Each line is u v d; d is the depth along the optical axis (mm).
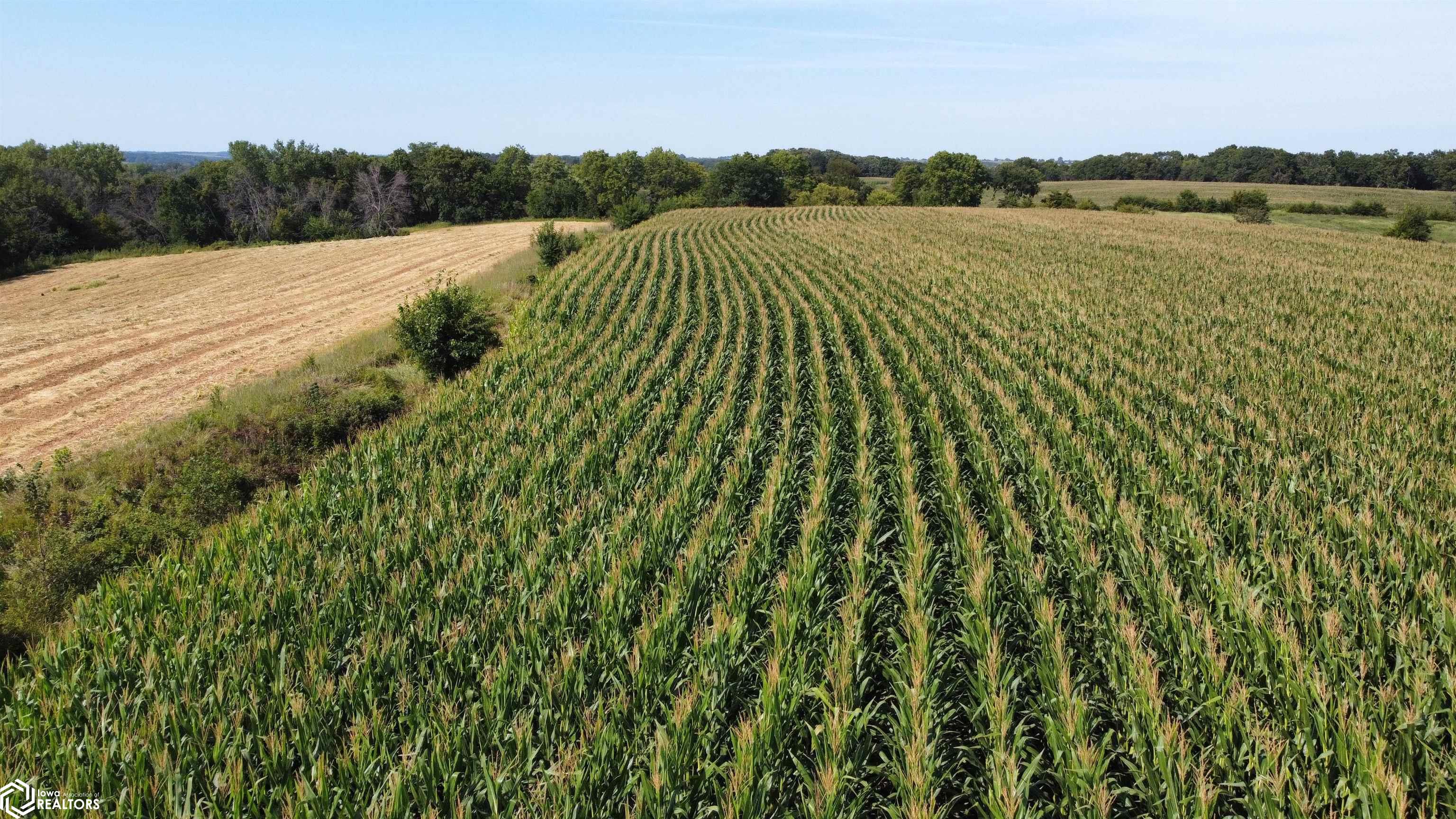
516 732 6277
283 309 37625
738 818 5488
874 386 17391
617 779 5977
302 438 18172
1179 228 64875
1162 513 10125
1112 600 7809
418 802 5785
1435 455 12297
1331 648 6773
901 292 30891
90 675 7488
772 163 155000
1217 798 5637
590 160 138625
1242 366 18766
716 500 11438
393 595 8625
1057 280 34062
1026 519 10711
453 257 57688
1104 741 5996
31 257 61438
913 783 5695
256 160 105438
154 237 87812
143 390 23078
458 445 14195
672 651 7422
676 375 18734
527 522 10516
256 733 6469
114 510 14078
